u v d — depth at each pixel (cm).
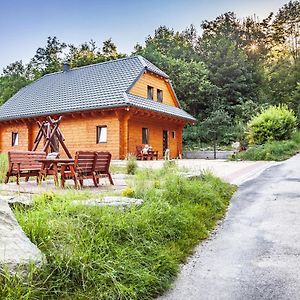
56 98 2316
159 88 2397
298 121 2780
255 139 2080
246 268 418
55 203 466
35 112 2253
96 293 323
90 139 2059
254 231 559
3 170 1076
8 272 293
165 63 3534
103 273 343
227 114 3241
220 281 384
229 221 624
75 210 445
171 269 400
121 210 490
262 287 367
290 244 491
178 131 2556
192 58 3866
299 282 376
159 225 495
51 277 323
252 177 1102
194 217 588
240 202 764
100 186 830
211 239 530
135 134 2044
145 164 1377
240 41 4481
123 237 429
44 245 356
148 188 638
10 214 354
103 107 1920
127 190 605
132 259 386
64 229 388
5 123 2502
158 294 355
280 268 413
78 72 2583
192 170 1001
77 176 780
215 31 4844
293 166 1341
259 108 3203
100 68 2461
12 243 321
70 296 316
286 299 341
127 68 2272
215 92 3509
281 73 4056
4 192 674
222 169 1300
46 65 4794
